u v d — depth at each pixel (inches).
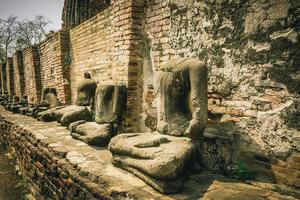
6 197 180.2
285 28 107.4
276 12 109.8
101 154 146.5
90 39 262.2
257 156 119.4
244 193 101.0
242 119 125.4
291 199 96.3
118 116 182.4
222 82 133.7
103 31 234.5
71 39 311.1
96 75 255.9
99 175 113.7
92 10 367.6
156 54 175.8
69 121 213.6
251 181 114.1
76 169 127.6
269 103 114.7
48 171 154.6
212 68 138.5
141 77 189.2
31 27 1010.1
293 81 106.1
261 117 117.4
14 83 599.2
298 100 105.0
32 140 191.6
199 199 94.4
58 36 319.9
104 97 183.3
